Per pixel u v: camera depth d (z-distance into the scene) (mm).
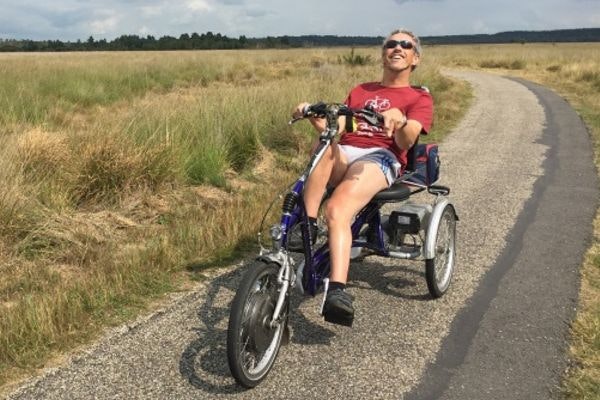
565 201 6910
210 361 3479
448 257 4543
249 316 3051
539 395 3211
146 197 6191
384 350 3650
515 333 3869
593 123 13039
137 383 3242
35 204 5402
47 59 30453
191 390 3201
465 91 19859
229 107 9320
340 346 3686
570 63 32281
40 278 4391
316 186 3648
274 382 3293
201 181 7125
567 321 4020
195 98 11117
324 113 3537
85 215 5633
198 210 6031
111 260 4676
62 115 12047
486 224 6066
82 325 3750
